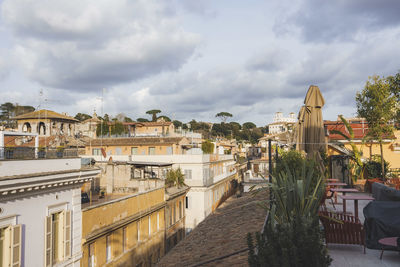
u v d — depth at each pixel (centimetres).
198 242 1184
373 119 1911
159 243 2917
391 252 848
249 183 3300
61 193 1666
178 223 3606
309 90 1509
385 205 854
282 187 788
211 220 1536
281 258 534
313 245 539
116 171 3328
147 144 5222
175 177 3906
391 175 2031
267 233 612
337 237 873
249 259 597
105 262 2039
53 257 1609
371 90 1905
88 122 8062
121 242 2252
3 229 1332
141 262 2525
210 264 860
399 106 1920
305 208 767
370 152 2364
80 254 1777
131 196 2430
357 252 855
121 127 6738
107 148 5369
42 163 1535
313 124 1485
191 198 4184
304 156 1577
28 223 1441
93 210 1945
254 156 8662
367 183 1839
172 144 5141
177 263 995
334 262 786
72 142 5444
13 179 1313
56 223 1648
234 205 1781
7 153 1402
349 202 1506
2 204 1316
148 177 3609
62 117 5778
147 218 2698
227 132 16275
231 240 1046
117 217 2212
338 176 2030
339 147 2388
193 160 4419
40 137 5216
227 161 6178
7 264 1318
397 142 2441
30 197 1460
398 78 2053
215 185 4825
